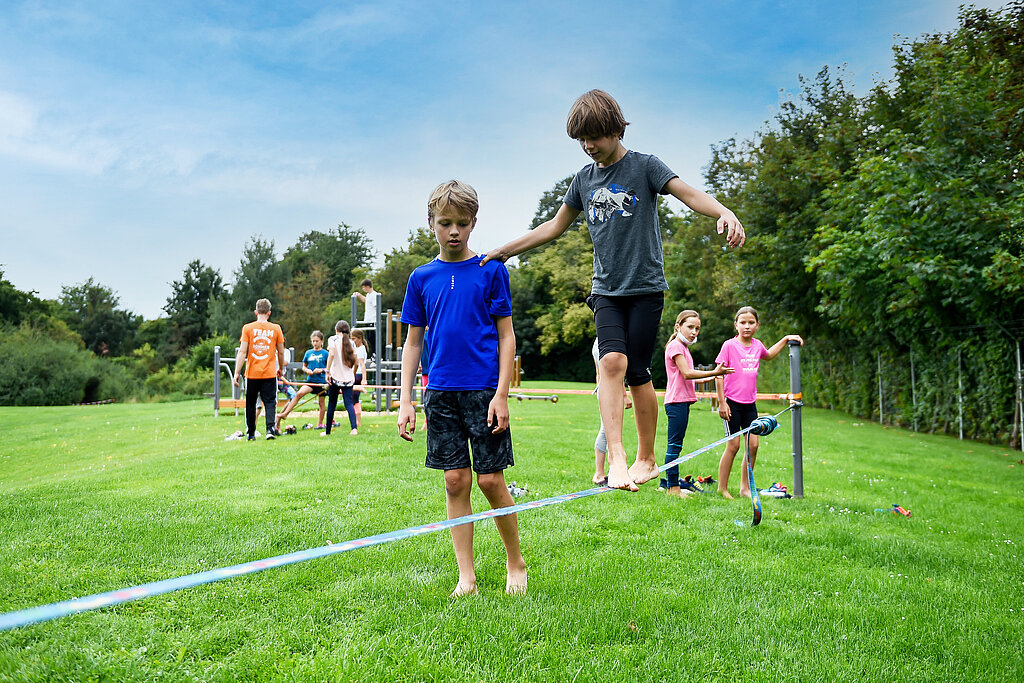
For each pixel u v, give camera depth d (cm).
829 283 1295
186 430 1069
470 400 290
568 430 995
